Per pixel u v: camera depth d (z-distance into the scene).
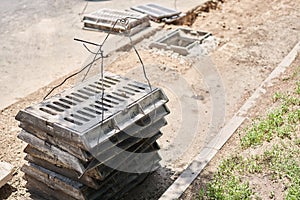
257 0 10.97
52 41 8.67
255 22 9.61
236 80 7.26
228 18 9.91
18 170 5.16
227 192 4.33
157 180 5.03
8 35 8.91
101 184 4.29
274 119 5.43
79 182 4.31
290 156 4.74
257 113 5.76
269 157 4.77
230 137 5.27
